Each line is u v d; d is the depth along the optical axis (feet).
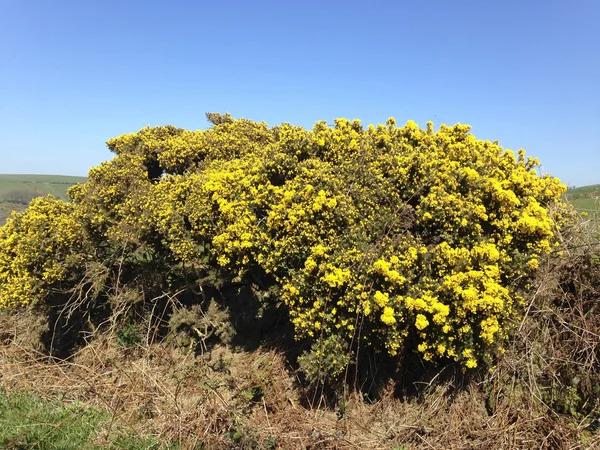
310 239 13.94
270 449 12.53
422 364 13.94
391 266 12.71
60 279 19.19
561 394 12.70
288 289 14.10
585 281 13.65
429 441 12.39
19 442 12.64
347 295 12.85
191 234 16.90
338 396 14.30
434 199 13.73
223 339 18.49
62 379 16.89
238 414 13.96
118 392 15.79
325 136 16.87
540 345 13.25
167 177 20.06
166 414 13.99
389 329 12.64
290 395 15.30
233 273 16.33
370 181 14.73
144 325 19.61
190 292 19.94
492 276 12.82
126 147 24.17
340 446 12.46
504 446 11.70
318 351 13.15
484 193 14.19
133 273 20.33
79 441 12.89
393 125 17.53
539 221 13.62
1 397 15.34
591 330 12.95
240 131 23.35
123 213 19.34
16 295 18.85
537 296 13.62
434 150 15.70
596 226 15.30
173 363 17.92
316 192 14.57
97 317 21.18
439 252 13.14
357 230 13.70
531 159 16.22
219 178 16.72
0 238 21.56
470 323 12.57
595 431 11.95
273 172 16.22
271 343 17.67
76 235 19.34
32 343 20.17
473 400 13.00
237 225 15.06
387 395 14.25
